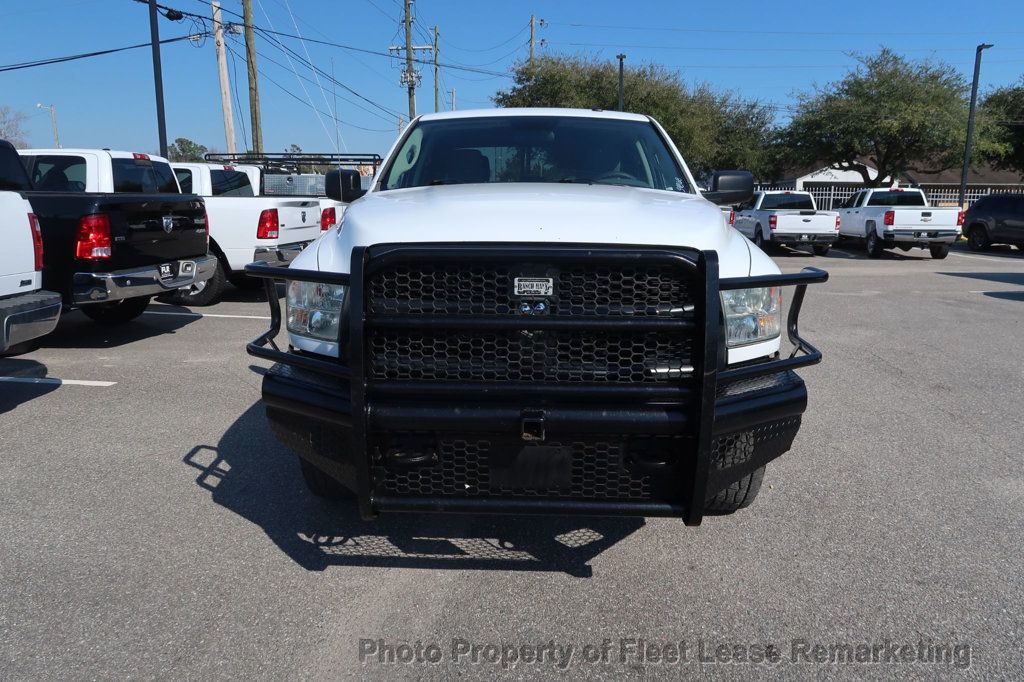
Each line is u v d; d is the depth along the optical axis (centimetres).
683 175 439
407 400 280
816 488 435
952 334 893
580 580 333
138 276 749
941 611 309
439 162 443
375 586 327
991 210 2270
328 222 1252
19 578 329
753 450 304
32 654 277
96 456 475
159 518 389
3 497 413
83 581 327
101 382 645
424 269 276
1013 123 3772
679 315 275
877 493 428
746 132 4238
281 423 320
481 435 283
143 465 461
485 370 278
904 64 3550
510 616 305
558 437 282
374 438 289
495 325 271
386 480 294
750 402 288
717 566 345
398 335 280
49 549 355
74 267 708
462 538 373
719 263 292
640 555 356
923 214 1966
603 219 300
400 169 446
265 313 1009
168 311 1026
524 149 446
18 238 546
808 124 3722
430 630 295
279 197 1092
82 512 396
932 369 718
